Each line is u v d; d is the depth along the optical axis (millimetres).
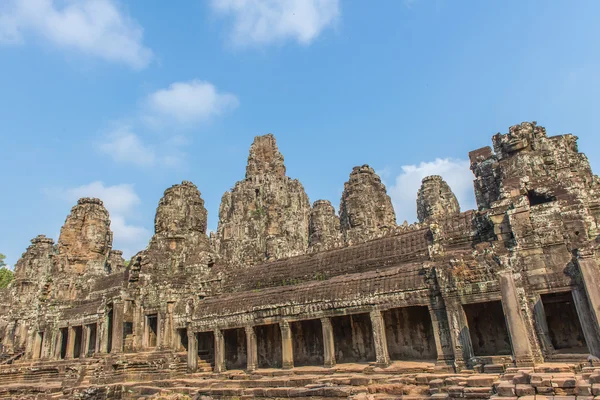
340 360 29672
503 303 20562
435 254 25234
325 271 33094
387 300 24734
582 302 19172
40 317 49312
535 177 24438
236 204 89875
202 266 43250
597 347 18156
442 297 22734
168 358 34750
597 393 13391
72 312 45969
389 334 28172
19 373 41875
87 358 40531
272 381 25609
